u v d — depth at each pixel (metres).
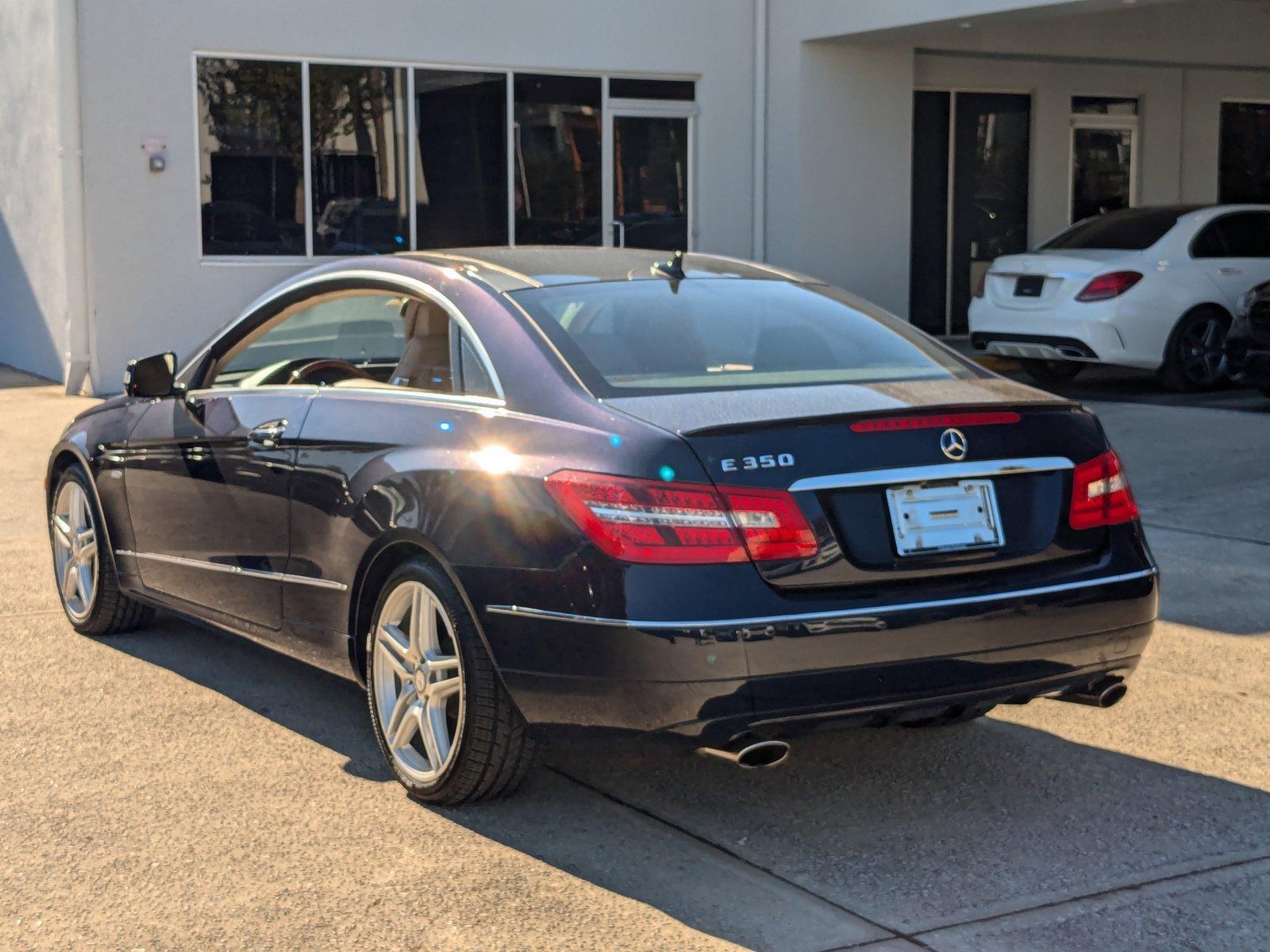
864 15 14.48
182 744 4.73
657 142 15.69
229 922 3.48
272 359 5.13
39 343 16.08
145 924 3.46
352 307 4.88
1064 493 3.96
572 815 4.15
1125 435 10.34
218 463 5.03
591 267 4.74
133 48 13.56
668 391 3.95
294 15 13.98
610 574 3.61
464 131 14.84
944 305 17.34
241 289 14.12
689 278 4.71
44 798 4.26
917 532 3.74
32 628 6.20
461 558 3.91
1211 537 7.54
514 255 4.86
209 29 13.72
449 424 4.16
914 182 17.00
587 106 15.33
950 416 3.85
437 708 4.14
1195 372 12.58
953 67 16.80
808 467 3.65
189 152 13.81
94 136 13.57
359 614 4.43
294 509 4.64
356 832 4.02
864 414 3.75
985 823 4.11
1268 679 5.42
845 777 4.48
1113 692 4.11
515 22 14.84
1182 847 3.94
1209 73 18.25
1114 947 3.35
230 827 4.05
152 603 5.63
